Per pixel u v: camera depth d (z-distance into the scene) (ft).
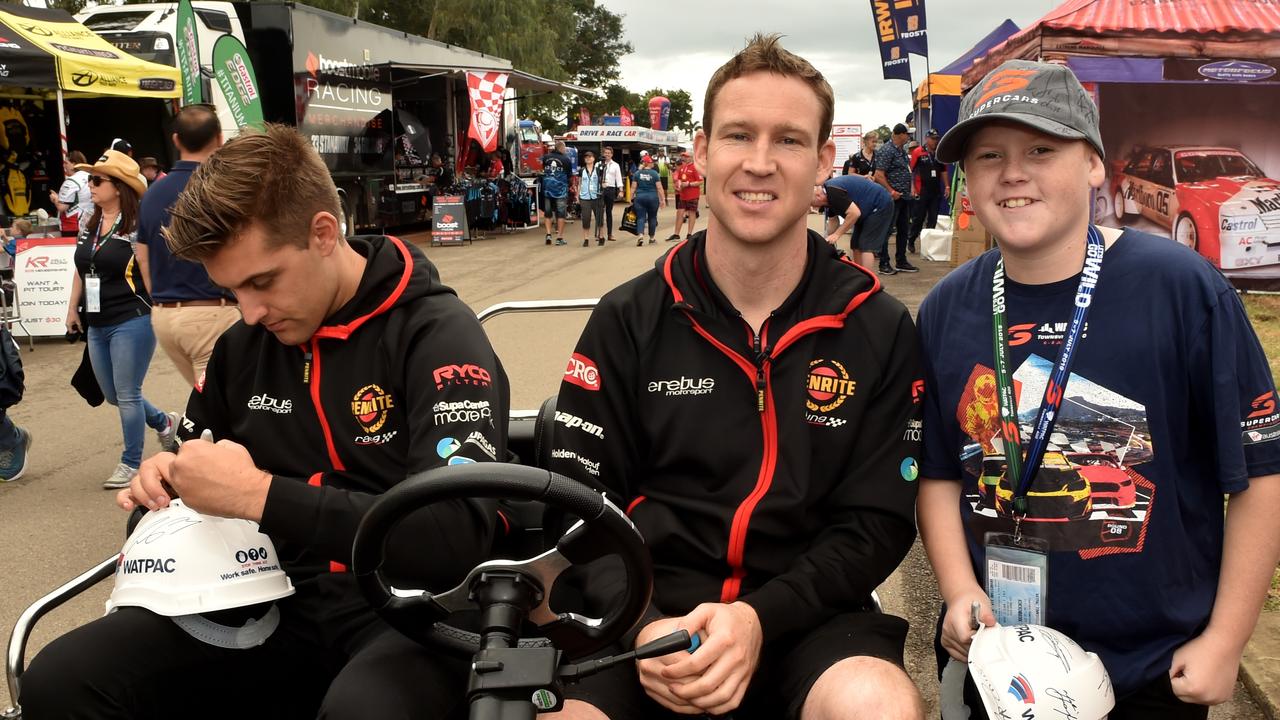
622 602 4.77
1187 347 5.90
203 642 6.35
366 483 6.73
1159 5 30.22
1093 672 5.67
